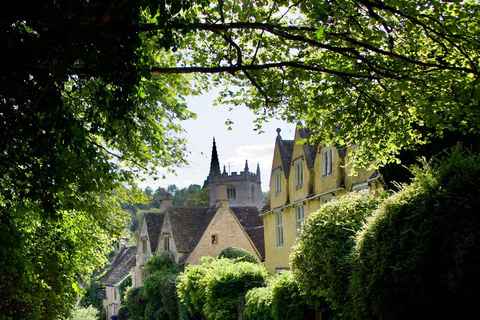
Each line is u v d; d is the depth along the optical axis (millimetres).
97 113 6930
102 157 8562
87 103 8516
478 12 7680
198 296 24062
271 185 28859
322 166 22422
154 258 39344
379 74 8242
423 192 9234
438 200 8836
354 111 8914
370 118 8867
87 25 5809
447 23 7766
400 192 10031
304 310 15406
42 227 11117
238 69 7895
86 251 12992
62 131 6262
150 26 6773
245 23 7555
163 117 10805
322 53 9016
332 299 12594
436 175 9391
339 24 8023
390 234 9805
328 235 13250
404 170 16016
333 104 8945
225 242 39031
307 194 23781
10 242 8281
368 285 9977
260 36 8547
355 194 14258
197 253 38188
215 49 9422
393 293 9484
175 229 40312
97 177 7246
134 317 39219
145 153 10625
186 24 7008
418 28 8086
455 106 8414
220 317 21047
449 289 8336
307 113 9461
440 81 8242
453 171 9039
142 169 10695
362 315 10516
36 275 9578
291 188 25875
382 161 11586
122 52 6070
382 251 9633
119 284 49156
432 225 8664
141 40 6785
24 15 5594
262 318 17688
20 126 6098
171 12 6188
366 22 8219
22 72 5961
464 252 7883
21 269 9188
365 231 10531
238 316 20766
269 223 29312
